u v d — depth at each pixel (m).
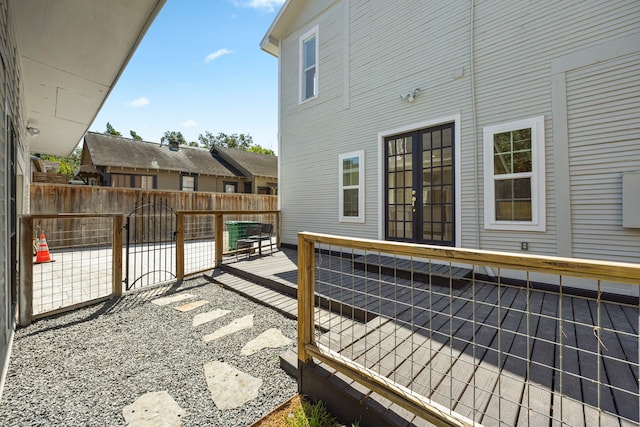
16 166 3.54
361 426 1.68
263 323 3.17
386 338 2.33
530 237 3.78
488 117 4.14
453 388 1.69
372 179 5.58
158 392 2.04
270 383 2.16
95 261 6.45
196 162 15.81
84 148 14.78
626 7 3.24
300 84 7.02
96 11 3.17
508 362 1.96
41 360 2.43
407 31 5.06
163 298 3.95
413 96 4.92
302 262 2.10
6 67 2.46
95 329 3.01
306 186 6.88
